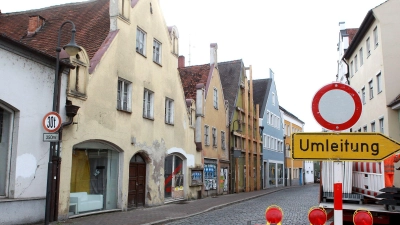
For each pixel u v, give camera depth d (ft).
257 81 163.43
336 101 16.16
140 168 61.98
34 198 40.06
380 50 77.56
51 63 43.01
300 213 56.29
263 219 48.98
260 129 144.77
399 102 67.62
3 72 37.40
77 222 42.70
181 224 45.14
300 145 15.98
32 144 40.42
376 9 78.02
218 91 101.81
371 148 15.57
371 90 87.86
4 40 36.96
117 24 55.77
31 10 68.33
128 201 57.77
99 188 52.08
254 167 133.18
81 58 47.47
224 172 101.91
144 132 62.08
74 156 47.85
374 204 29.45
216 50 102.63
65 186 44.24
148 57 64.44
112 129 53.21
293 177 196.24
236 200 79.25
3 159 38.65
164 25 71.10
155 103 66.33
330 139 15.85
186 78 98.99
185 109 79.05
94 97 49.62
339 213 16.02
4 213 36.63
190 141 81.15
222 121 103.40
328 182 31.14
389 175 26.63
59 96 43.83
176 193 75.05
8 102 37.88
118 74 55.16
